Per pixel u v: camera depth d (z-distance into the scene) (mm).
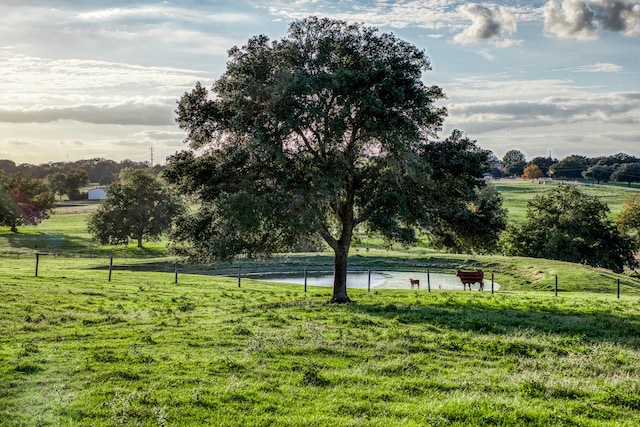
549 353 17969
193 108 32250
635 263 86500
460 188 32219
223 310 27531
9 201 123750
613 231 83625
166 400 12273
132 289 37219
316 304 30719
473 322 23078
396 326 22406
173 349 17500
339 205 32344
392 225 29250
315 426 10922
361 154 31984
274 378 14219
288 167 29781
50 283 36969
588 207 81625
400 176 30484
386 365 15484
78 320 23062
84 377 14008
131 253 93312
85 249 97688
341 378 14211
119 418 11156
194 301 32500
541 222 83875
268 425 11016
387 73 28953
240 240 30438
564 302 32969
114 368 14844
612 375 15383
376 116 28703
